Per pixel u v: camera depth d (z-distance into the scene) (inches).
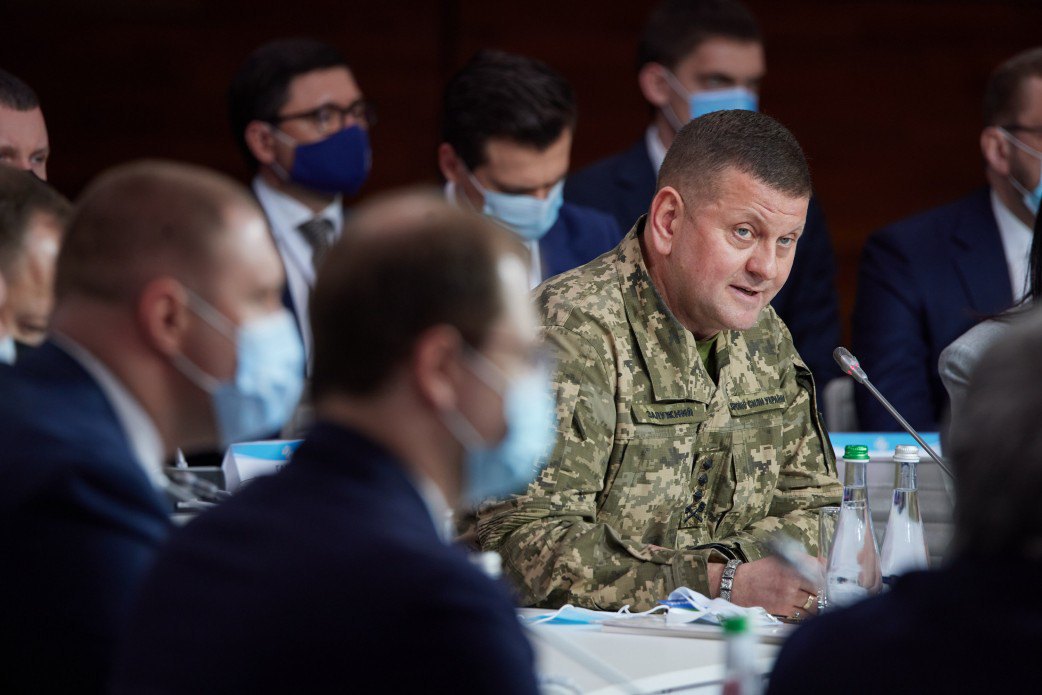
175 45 800.3
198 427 209.5
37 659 190.7
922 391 505.0
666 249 315.6
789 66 822.5
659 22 539.5
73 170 800.9
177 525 200.1
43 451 194.9
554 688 229.5
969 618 149.0
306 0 808.3
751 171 302.8
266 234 206.7
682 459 323.0
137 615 167.0
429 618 153.5
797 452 346.3
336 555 156.6
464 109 467.5
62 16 794.2
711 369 334.3
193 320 200.7
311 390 170.7
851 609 160.2
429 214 168.7
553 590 295.0
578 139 820.6
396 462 166.4
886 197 826.8
